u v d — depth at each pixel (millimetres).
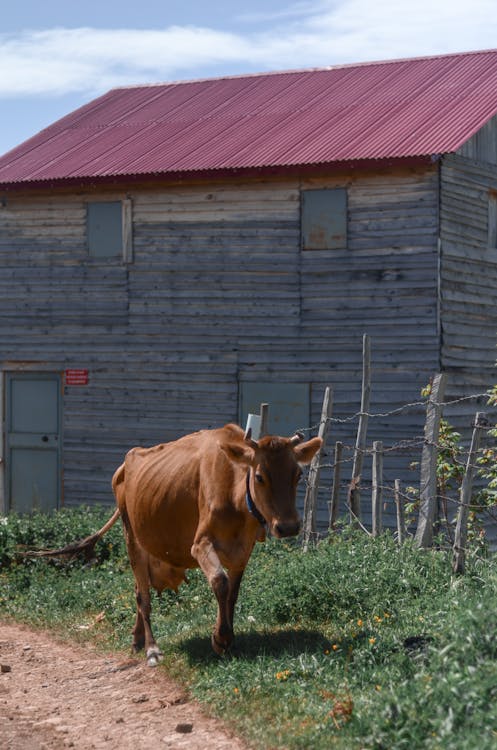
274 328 19984
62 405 21953
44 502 22109
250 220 20156
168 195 20844
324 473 19234
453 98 21109
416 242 18812
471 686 6902
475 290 19906
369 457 19047
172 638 10391
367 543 11609
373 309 19172
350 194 19328
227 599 9180
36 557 14180
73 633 11453
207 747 7375
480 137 20312
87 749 7586
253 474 8586
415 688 7219
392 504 18500
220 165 19797
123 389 21328
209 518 9102
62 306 21875
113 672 9758
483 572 10258
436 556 10852
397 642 8555
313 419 19656
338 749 6770
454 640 7730
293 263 19828
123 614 11734
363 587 10172
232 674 8594
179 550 9844
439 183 18625
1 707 8891
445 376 11625
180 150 21359
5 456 22453
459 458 16047
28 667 10242
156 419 21031
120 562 14117
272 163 19297
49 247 21969
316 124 21234
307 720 7512
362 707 7293
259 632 9906
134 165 20953
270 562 11977
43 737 7980
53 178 21141
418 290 18797
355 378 19281
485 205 20344
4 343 22438
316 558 11039
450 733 6500
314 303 19672
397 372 19000
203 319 20594
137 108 25578
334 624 9805
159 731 7855
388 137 19391
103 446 21531
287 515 8344
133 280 21203
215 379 20516
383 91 22641
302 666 8477
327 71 25266
